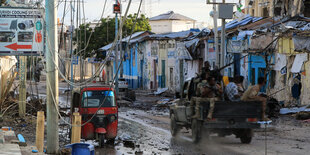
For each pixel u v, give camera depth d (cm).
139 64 5281
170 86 4259
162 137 1484
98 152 1188
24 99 2064
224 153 1111
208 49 3353
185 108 1368
